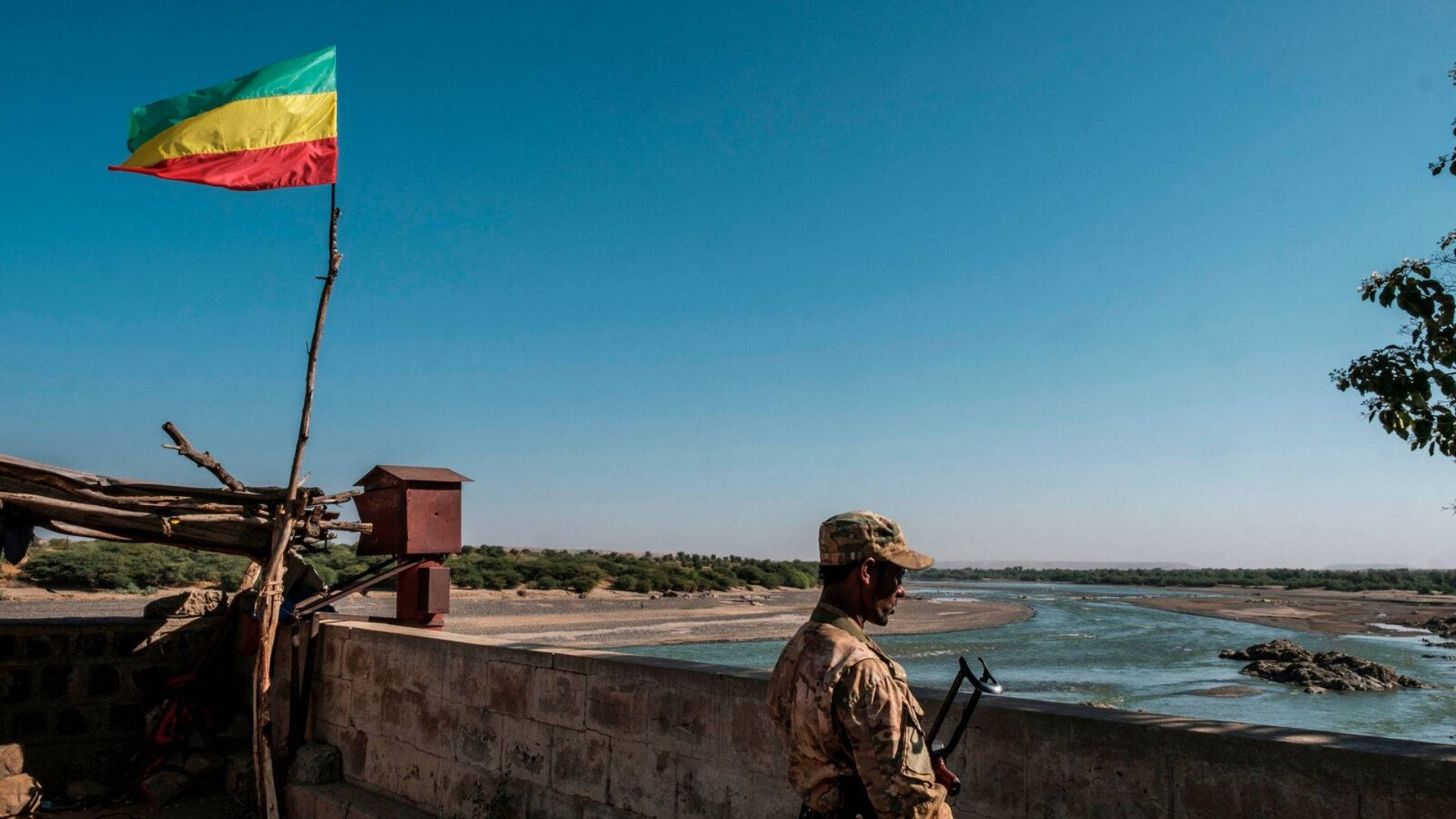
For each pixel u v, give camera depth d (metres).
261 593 7.60
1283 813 3.10
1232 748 3.24
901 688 2.47
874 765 2.32
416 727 7.11
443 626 8.68
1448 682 25.36
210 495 8.00
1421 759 2.84
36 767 8.32
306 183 7.77
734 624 41.44
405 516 8.57
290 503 7.73
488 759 6.45
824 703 2.42
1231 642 37.12
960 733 2.70
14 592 31.61
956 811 4.00
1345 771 2.98
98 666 8.80
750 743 4.81
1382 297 5.73
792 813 4.57
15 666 8.38
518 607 45.62
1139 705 21.31
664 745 5.27
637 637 34.78
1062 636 39.72
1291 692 23.48
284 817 7.62
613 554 90.81
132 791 8.28
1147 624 48.53
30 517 7.32
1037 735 3.76
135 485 7.71
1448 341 5.56
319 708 8.16
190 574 37.66
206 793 8.35
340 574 38.47
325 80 8.05
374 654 7.62
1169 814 3.36
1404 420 5.77
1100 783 3.55
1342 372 6.02
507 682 6.37
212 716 8.66
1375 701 21.95
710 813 4.98
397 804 7.09
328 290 7.72
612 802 5.54
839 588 2.67
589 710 5.76
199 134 7.70
